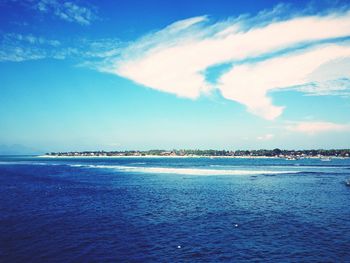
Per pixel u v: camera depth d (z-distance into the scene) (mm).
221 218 27203
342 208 31875
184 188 49406
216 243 20000
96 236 21500
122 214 28844
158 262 16703
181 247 19188
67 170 100250
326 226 24281
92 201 36438
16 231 22734
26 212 29797
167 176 74000
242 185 53688
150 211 30328
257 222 25656
